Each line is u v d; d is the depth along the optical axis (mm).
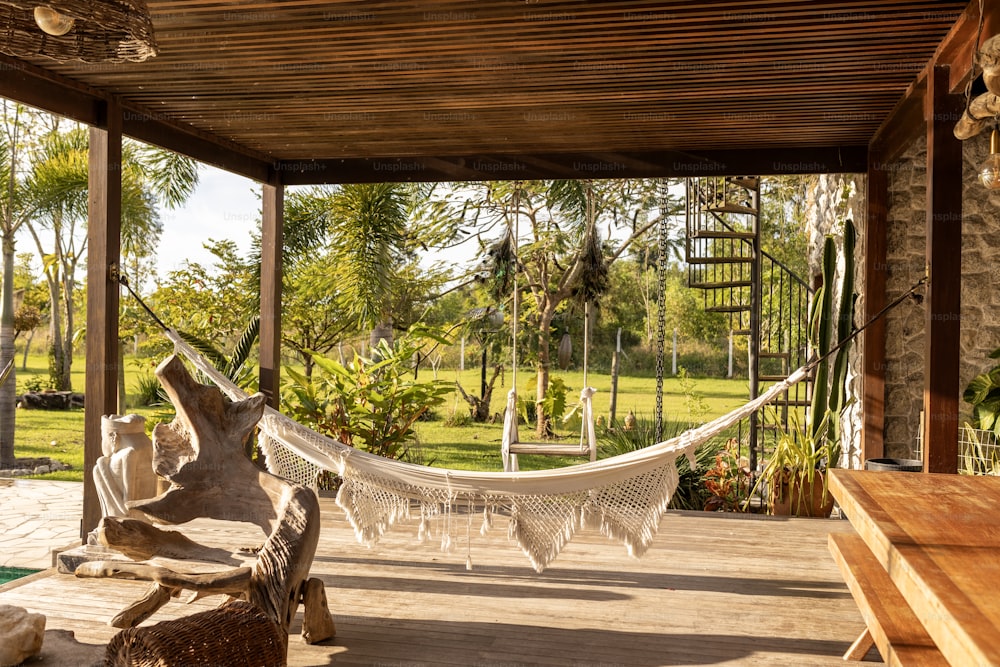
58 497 7051
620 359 16469
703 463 6465
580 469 3330
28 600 3355
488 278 11672
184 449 2877
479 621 3188
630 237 12344
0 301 10500
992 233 5375
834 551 2875
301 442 3465
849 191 6652
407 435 6836
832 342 5492
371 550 4242
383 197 8922
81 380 15344
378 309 9078
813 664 2766
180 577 2449
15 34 2816
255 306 10656
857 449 6184
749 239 7699
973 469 5207
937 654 1949
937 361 3623
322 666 2740
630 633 3057
